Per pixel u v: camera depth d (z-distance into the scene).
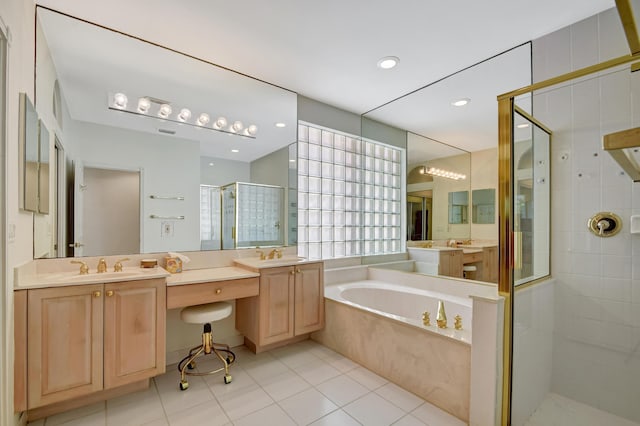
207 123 2.69
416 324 2.00
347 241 3.64
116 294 1.79
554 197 1.93
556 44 2.06
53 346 1.59
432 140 2.98
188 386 2.07
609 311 1.74
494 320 1.57
